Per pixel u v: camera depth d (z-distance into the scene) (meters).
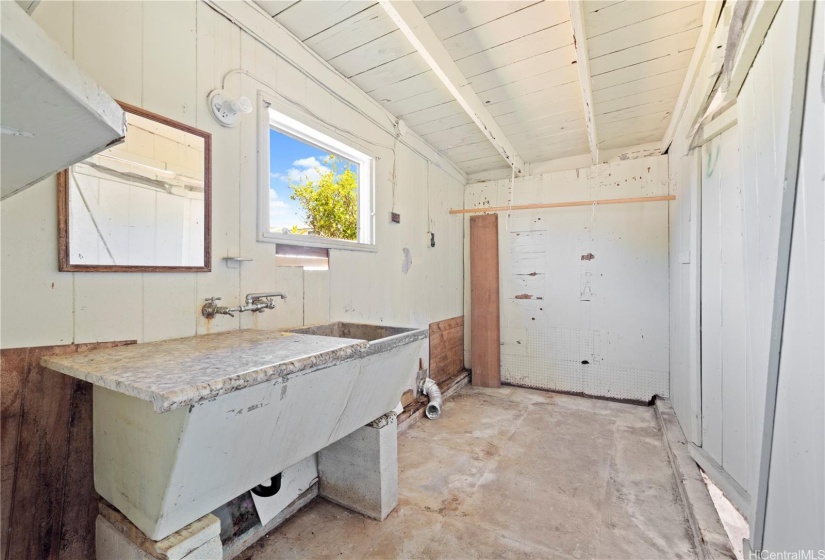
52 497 1.07
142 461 0.91
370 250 2.49
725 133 1.69
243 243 1.61
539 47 1.97
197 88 1.43
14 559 0.99
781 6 1.01
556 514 1.71
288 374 0.97
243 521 1.50
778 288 1.01
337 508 1.77
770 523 1.06
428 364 3.35
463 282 4.20
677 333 2.76
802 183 0.90
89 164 1.13
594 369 3.55
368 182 2.53
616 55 2.03
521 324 3.89
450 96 2.50
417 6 1.66
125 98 1.21
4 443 0.98
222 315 1.52
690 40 1.90
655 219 3.33
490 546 1.50
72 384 1.11
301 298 1.93
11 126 0.48
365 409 1.55
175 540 0.92
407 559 1.43
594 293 3.57
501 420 2.90
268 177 1.74
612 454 2.31
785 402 0.98
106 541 1.07
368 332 2.03
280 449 1.16
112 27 1.18
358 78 2.27
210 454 0.91
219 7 1.52
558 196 3.76
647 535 1.56
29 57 0.36
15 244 0.99
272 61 1.76
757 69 1.22
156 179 1.29
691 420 2.16
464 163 3.91
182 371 0.86
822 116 0.81
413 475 2.06
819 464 0.80
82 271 1.11
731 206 1.62
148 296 1.28
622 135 3.21
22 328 1.00
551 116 2.82
